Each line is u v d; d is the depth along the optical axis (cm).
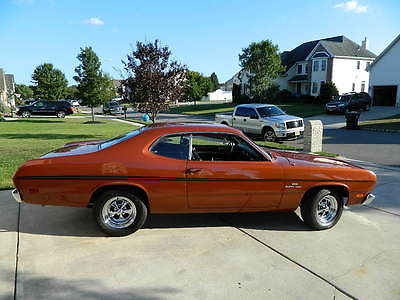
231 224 470
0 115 3234
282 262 364
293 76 4844
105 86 2786
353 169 454
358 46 4519
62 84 4672
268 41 3831
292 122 1341
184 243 405
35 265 348
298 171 433
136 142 412
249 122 1445
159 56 1352
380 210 538
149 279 326
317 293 308
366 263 365
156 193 408
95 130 1884
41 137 1485
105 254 374
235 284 320
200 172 409
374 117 2436
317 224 451
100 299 294
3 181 640
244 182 420
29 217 479
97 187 397
